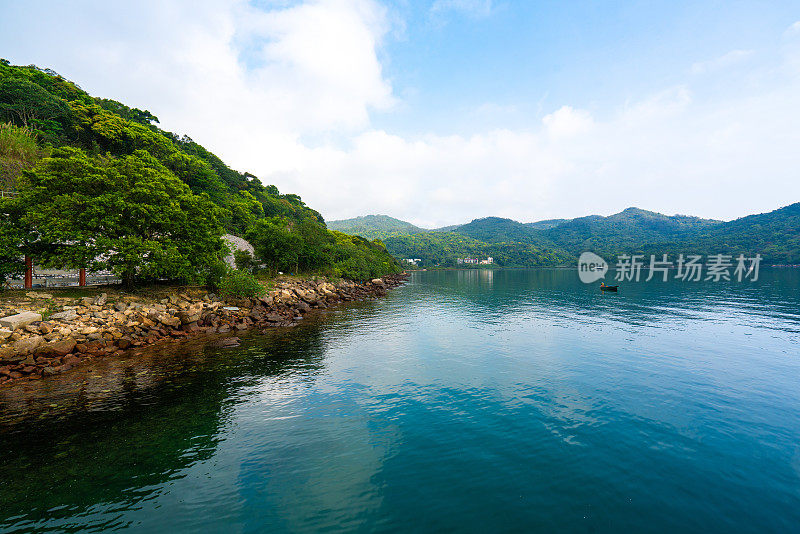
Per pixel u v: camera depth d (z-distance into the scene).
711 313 40.31
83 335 24.42
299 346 26.78
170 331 29.16
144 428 13.58
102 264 29.38
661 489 9.78
